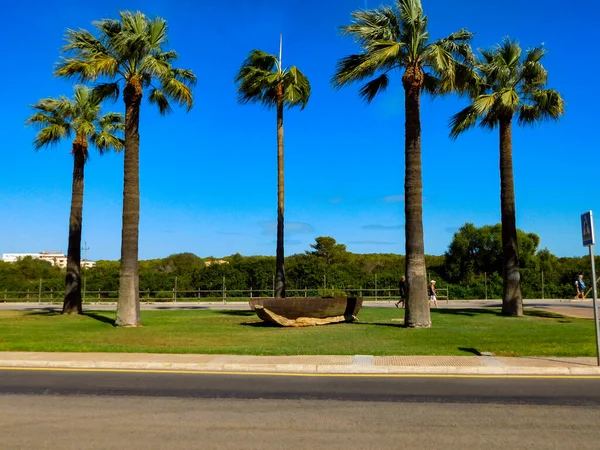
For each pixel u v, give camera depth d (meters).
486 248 49.94
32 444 6.50
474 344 15.43
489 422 7.51
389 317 25.41
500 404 8.62
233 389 9.93
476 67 24.56
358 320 23.78
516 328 19.59
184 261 71.25
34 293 46.78
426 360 12.70
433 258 61.84
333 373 11.70
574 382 10.55
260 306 20.97
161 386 10.23
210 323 22.75
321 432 7.00
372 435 6.86
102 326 21.44
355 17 20.52
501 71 24.95
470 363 12.25
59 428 7.22
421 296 20.05
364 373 11.67
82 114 29.14
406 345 15.37
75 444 6.49
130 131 22.08
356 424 7.41
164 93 24.02
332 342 16.16
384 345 15.41
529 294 43.84
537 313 26.44
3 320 24.36
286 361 12.62
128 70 22.39
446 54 20.02
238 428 7.21
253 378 11.12
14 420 7.66
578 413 8.02
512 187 25.14
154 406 8.53
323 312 21.59
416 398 9.09
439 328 19.69
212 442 6.57
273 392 9.64
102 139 29.48
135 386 10.23
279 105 28.52
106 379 11.02
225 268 45.81
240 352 14.07
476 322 21.94
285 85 28.34
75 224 28.69
